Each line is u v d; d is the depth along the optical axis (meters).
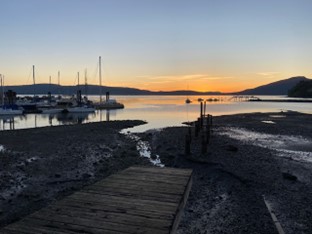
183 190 7.16
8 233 4.73
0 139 25.72
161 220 5.36
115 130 34.06
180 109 82.94
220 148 20.08
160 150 20.70
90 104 72.50
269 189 11.90
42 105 68.31
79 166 16.06
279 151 19.86
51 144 23.02
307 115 50.84
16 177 13.88
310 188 11.98
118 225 5.13
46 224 5.11
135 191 7.05
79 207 5.96
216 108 88.06
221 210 10.02
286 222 8.95
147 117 55.53
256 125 35.62
